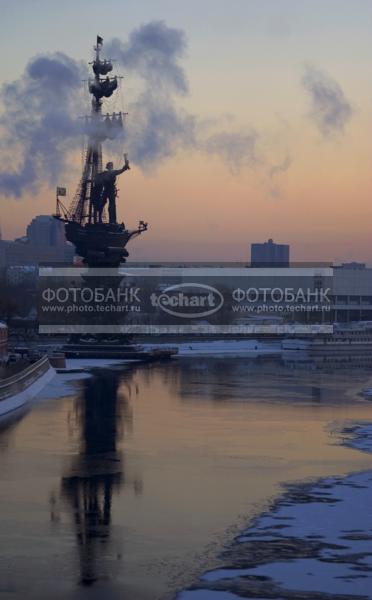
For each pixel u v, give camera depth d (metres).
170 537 55.91
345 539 55.59
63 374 175.00
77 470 75.94
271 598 45.53
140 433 97.44
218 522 59.56
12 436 93.38
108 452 84.94
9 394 117.12
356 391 149.12
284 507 63.78
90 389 146.38
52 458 81.38
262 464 80.12
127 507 63.44
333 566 50.41
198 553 52.75
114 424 104.00
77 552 52.69
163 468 77.56
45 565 50.31
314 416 114.44
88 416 110.50
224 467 78.50
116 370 189.50
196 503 64.81
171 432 98.62
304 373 188.75
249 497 66.88
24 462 79.19
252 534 56.66
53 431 97.44
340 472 76.56
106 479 72.50
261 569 49.88
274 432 99.69
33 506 63.38
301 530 57.59
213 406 124.69
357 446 90.44
